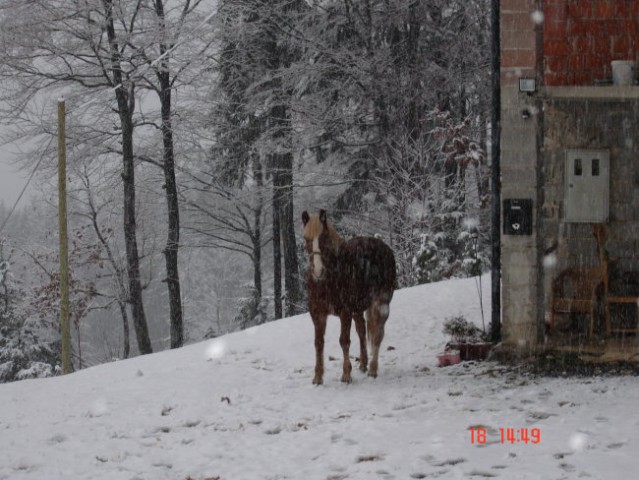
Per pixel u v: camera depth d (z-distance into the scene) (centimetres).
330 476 621
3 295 3064
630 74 1052
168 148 2417
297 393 959
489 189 2347
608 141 1091
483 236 2298
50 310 2831
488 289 1522
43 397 1098
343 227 2627
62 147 1683
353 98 2534
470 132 2428
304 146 2595
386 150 2472
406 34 2484
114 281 2909
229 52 2508
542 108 1050
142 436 809
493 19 1091
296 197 2817
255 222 3144
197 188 2914
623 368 955
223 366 1176
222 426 823
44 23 2172
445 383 949
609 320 1049
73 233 2836
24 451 771
